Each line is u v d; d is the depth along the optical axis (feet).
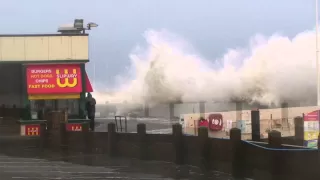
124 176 95.20
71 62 169.07
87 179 91.61
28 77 165.99
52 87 167.53
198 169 101.76
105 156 125.49
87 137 133.18
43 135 143.43
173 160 109.70
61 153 133.90
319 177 74.18
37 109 167.02
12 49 166.40
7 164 113.80
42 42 167.94
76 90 168.76
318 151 75.05
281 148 81.97
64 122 142.31
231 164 93.09
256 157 87.35
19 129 161.89
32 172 100.73
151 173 98.32
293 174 78.79
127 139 121.29
